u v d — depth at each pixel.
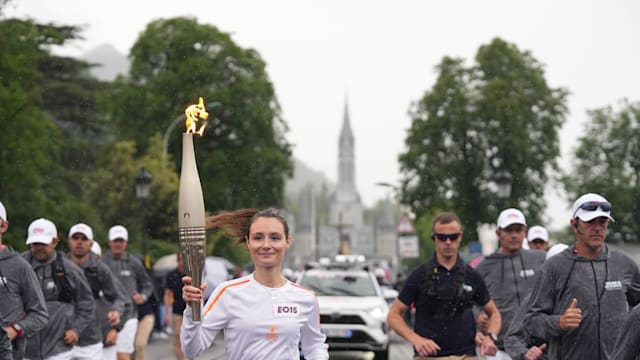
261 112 53.12
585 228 7.23
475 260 13.38
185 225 5.35
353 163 199.88
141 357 14.53
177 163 52.31
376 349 18.31
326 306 18.28
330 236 192.38
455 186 52.12
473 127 51.81
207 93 51.97
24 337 8.64
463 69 53.91
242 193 52.44
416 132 52.97
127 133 51.94
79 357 10.93
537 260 10.52
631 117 53.50
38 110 30.08
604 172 52.97
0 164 27.95
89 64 48.22
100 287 11.80
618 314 7.25
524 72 53.03
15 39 29.00
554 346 7.39
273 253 5.82
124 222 42.00
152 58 53.69
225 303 5.80
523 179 51.31
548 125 52.19
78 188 45.09
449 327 8.90
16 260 8.63
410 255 49.34
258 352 5.77
